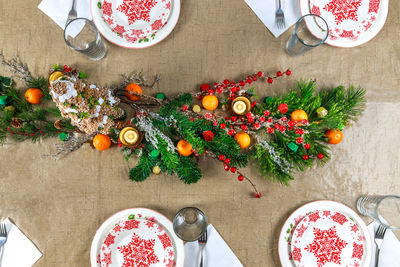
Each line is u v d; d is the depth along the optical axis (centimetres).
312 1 94
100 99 69
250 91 93
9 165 95
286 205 95
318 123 88
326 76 98
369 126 97
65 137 91
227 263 93
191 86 98
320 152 91
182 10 98
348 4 94
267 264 93
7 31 97
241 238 94
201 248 93
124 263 89
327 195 96
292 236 90
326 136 92
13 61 96
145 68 98
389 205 94
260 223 95
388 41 98
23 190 95
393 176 96
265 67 98
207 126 84
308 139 89
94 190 95
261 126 86
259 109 91
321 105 93
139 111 82
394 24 98
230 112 95
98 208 95
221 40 98
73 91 63
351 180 96
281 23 97
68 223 95
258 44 99
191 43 99
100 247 91
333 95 94
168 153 79
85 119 69
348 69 98
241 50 98
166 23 95
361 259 90
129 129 84
